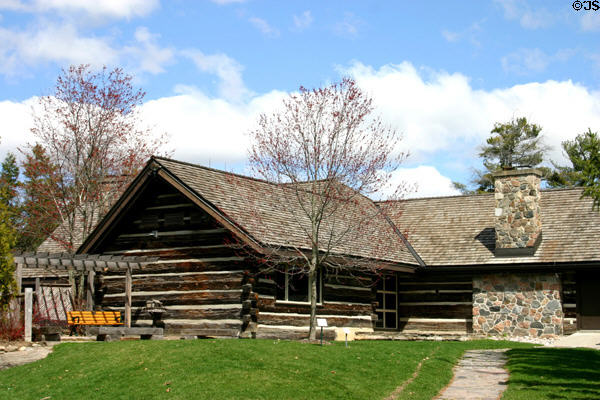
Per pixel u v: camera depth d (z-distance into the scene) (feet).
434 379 44.27
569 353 54.60
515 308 75.36
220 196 64.54
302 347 50.21
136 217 69.31
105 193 82.12
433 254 81.71
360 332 72.08
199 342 50.44
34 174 84.02
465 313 80.23
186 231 65.62
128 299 61.62
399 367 46.91
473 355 56.18
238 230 59.67
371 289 75.72
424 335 72.54
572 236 76.28
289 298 64.90
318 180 61.26
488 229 83.51
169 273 65.46
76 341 57.00
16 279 55.57
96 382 40.22
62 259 58.23
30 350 50.72
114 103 82.94
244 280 60.59
